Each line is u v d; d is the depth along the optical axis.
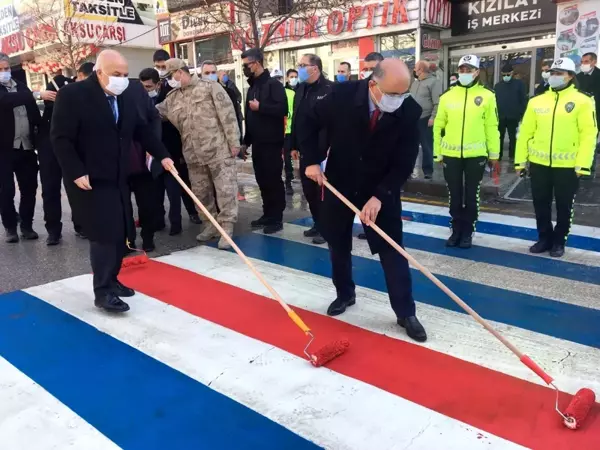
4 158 5.71
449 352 3.37
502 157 10.14
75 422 2.74
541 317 3.85
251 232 6.22
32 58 20.05
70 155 3.65
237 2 8.66
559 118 4.84
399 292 3.57
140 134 4.13
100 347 3.52
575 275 4.67
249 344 3.53
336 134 3.38
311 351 3.41
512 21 11.56
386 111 3.19
